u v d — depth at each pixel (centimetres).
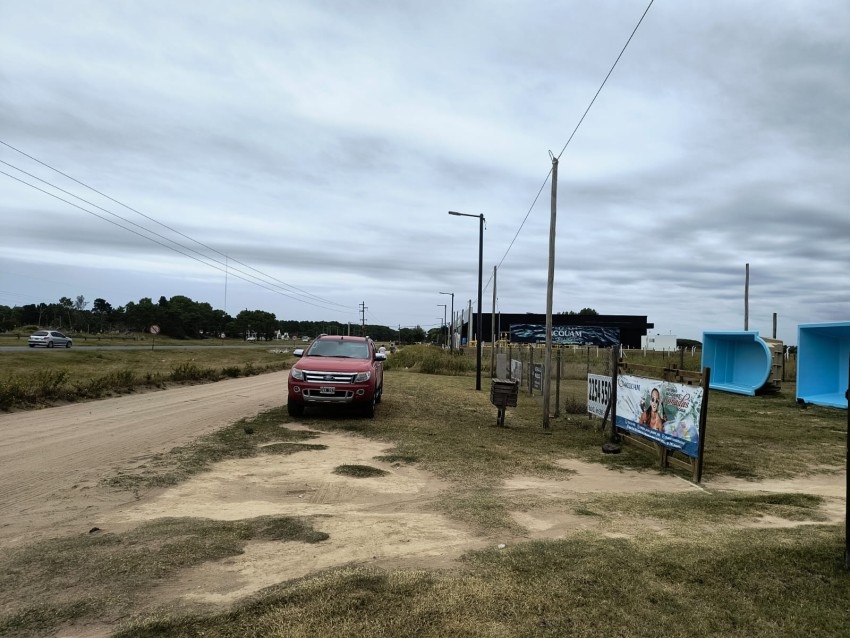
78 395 1457
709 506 592
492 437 1023
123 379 1720
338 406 1286
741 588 362
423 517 528
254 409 1320
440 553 422
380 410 1334
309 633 293
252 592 345
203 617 310
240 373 2645
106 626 304
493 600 334
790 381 2652
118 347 5512
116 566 384
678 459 841
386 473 730
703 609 332
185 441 902
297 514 535
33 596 339
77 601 331
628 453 920
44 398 1353
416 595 338
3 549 423
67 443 865
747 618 322
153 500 581
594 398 1196
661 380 862
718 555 417
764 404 1719
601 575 376
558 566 391
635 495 645
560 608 327
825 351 1739
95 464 731
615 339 7544
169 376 2062
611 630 305
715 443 1031
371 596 335
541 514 543
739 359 2164
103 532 470
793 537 472
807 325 1727
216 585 356
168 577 368
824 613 330
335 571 373
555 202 1205
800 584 369
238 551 420
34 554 407
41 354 3509
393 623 305
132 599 335
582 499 614
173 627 300
